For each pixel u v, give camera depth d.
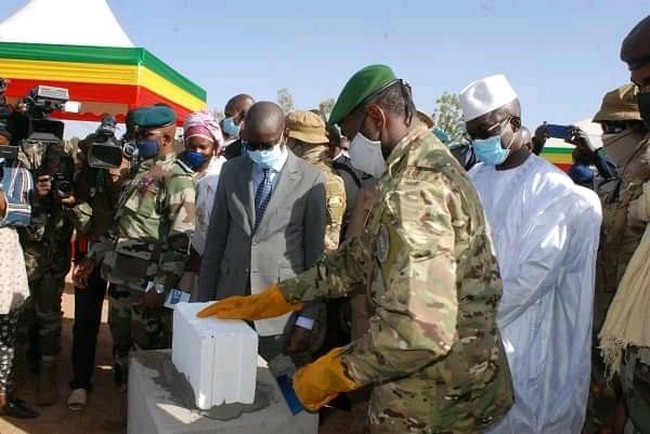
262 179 3.08
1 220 3.40
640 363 1.84
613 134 3.07
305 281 2.18
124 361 3.85
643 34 1.97
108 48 6.05
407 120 1.79
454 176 1.67
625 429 2.09
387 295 1.53
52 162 3.65
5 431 3.62
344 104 1.82
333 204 3.65
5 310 3.42
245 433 1.98
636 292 1.84
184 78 7.44
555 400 2.75
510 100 2.62
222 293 3.09
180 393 2.13
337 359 1.63
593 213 2.70
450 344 1.50
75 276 3.98
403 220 1.56
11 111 3.45
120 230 3.58
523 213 2.71
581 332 2.73
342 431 4.12
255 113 2.94
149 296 3.31
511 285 2.64
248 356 2.08
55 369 4.12
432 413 1.77
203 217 3.88
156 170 3.50
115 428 3.78
